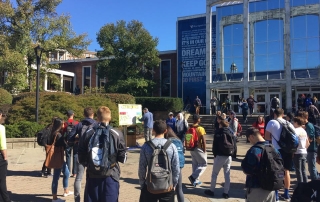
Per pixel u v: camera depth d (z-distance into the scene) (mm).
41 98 17375
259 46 31406
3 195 5500
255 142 4293
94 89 31219
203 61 34000
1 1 24688
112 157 4109
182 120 11242
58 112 16266
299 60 29453
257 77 30969
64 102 17016
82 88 42906
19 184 7508
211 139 18453
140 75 32156
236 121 12422
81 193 6746
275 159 4043
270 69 30734
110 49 30547
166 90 36688
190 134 7516
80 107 17656
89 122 5984
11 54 23156
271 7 31078
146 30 31469
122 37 30875
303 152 6672
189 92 34438
